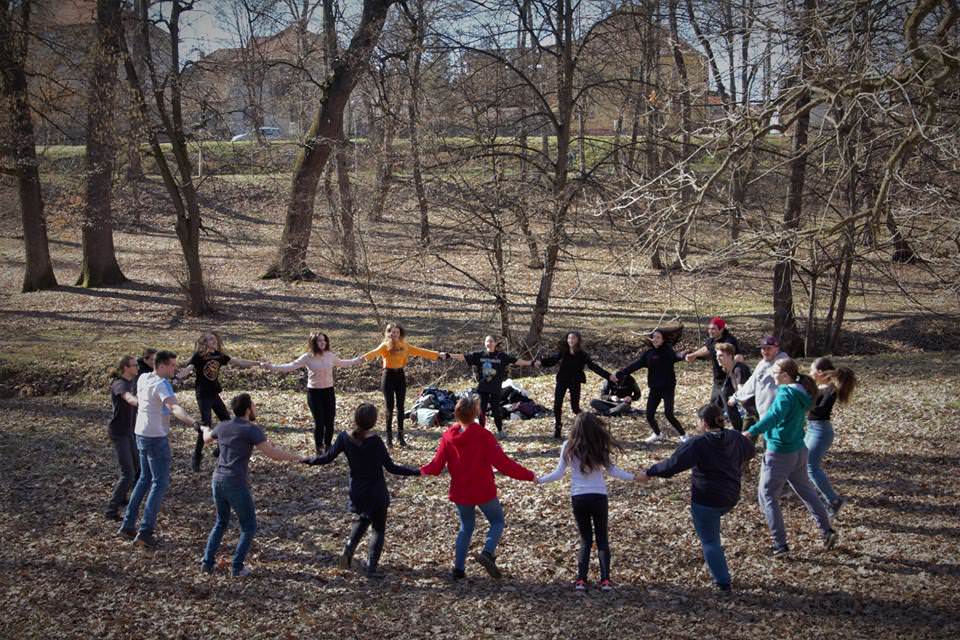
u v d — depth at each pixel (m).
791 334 20.20
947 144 8.33
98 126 22.03
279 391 16.84
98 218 26.05
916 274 26.27
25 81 22.27
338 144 23.09
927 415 12.17
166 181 22.06
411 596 6.94
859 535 7.94
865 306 24.41
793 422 7.32
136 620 6.52
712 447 6.65
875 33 9.52
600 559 6.91
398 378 11.55
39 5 21.91
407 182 19.53
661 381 11.19
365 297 25.12
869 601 6.60
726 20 12.21
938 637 5.96
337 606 6.76
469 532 7.18
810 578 7.07
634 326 21.94
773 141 17.92
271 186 38.06
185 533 8.48
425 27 19.69
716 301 24.91
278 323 22.20
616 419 12.88
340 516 8.98
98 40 21.03
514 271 28.73
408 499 9.45
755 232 9.55
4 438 12.70
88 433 13.10
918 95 8.95
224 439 7.21
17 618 6.54
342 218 23.20
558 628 6.33
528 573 7.38
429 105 19.47
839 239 10.59
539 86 19.12
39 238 25.77
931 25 10.37
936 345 21.02
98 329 21.14
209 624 6.46
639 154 18.41
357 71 24.45
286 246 27.59
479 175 17.53
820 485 7.93
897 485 9.27
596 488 6.89
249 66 26.62
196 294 22.78
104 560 7.74
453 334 20.70
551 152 34.94
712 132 10.41
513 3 17.39
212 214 35.41
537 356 18.38
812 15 9.80
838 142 8.98
